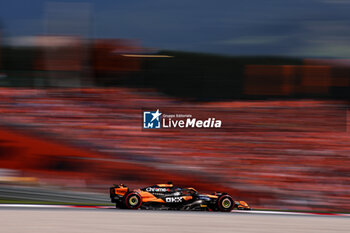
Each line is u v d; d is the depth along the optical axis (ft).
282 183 164.66
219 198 113.19
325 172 178.29
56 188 140.56
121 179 158.81
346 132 224.53
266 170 177.27
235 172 174.70
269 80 258.98
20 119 208.03
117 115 222.28
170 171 170.30
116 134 203.10
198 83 257.96
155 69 258.57
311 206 144.66
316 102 249.75
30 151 176.65
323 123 223.10
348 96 253.44
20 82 247.29
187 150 194.59
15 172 154.71
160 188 114.11
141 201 108.88
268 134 214.28
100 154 182.39
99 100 237.25
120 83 247.29
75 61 251.60
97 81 254.47
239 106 246.47
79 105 231.91
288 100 253.65
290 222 87.25
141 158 183.01
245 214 104.47
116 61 256.32
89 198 132.16
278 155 194.70
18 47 250.37
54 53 250.98
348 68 256.93
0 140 179.63
